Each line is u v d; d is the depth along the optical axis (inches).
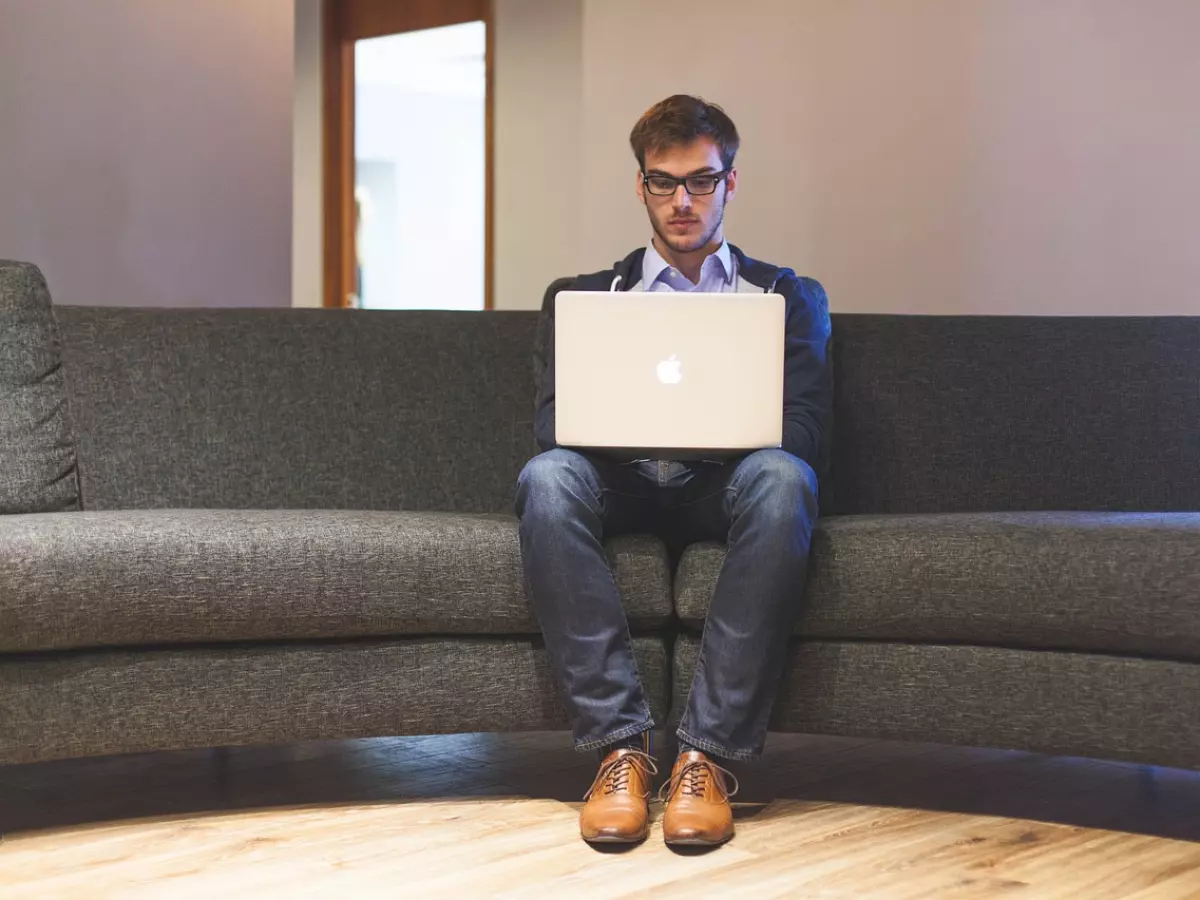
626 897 61.6
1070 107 152.6
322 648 73.5
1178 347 94.0
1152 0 145.6
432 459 96.5
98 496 91.5
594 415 74.2
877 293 170.4
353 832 71.4
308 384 96.2
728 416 73.5
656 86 190.4
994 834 71.2
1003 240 159.0
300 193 248.8
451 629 74.5
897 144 167.3
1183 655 68.6
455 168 229.0
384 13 236.4
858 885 63.3
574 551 72.9
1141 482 93.0
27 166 135.1
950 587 71.2
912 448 94.7
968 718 71.7
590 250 200.7
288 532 72.6
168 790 79.9
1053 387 94.6
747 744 71.4
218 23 151.5
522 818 73.9
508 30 218.4
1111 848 69.1
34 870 65.7
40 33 135.7
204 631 71.1
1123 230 149.3
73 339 93.5
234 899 61.6
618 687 72.1
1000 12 157.5
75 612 68.6
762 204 180.4
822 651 73.9
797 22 175.3
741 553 71.9
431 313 99.3
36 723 69.4
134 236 144.6
